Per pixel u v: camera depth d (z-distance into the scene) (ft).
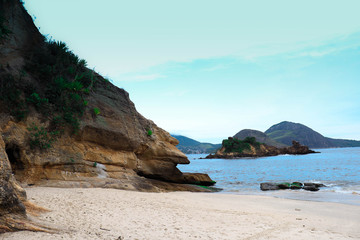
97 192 41.37
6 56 50.67
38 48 58.65
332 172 132.57
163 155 77.15
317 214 38.01
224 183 94.48
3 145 20.97
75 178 50.62
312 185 77.36
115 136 63.98
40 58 57.00
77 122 55.36
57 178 48.52
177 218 28.27
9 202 18.94
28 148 46.19
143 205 34.22
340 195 60.08
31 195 32.63
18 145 44.45
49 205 27.89
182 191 63.52
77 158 53.52
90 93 63.67
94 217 25.26
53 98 53.36
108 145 63.26
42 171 47.47
